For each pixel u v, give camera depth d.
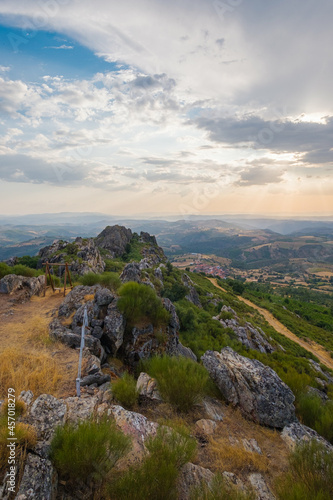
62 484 4.34
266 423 8.01
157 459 4.62
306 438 7.27
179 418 7.21
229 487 4.92
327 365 37.47
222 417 7.99
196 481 4.91
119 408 6.45
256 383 8.89
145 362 10.76
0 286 16.62
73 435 4.54
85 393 7.24
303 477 5.23
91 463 4.29
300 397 10.33
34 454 4.41
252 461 6.02
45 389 7.14
